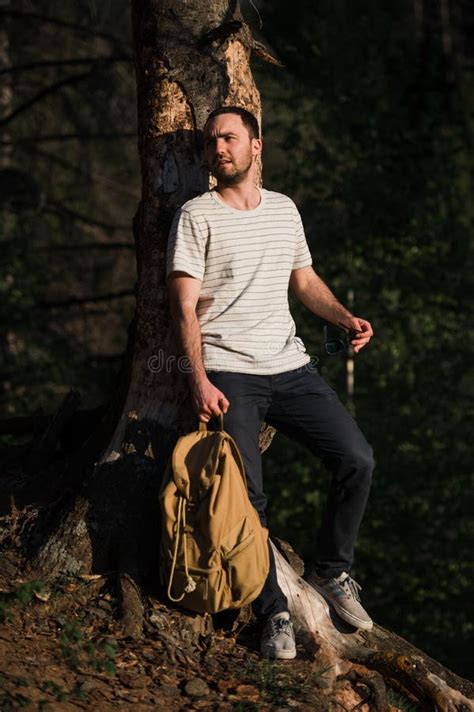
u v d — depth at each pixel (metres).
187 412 6.09
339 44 14.92
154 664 5.37
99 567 5.93
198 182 6.20
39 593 5.61
